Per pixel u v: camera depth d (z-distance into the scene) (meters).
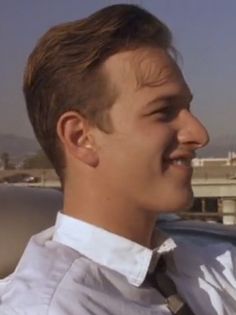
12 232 1.99
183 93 1.52
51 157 1.55
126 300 1.47
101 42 1.48
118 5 1.53
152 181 1.48
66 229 1.53
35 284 1.40
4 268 1.97
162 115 1.49
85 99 1.48
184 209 1.51
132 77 1.48
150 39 1.52
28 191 2.09
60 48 1.50
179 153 1.49
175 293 1.59
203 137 1.50
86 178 1.51
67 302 1.38
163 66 1.51
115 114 1.48
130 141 1.47
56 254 1.47
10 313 1.36
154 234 1.62
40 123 1.53
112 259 1.50
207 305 1.66
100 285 1.45
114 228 1.51
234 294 1.75
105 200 1.50
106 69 1.48
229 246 1.85
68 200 1.54
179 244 1.75
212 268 1.76
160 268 1.62
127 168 1.48
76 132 1.50
